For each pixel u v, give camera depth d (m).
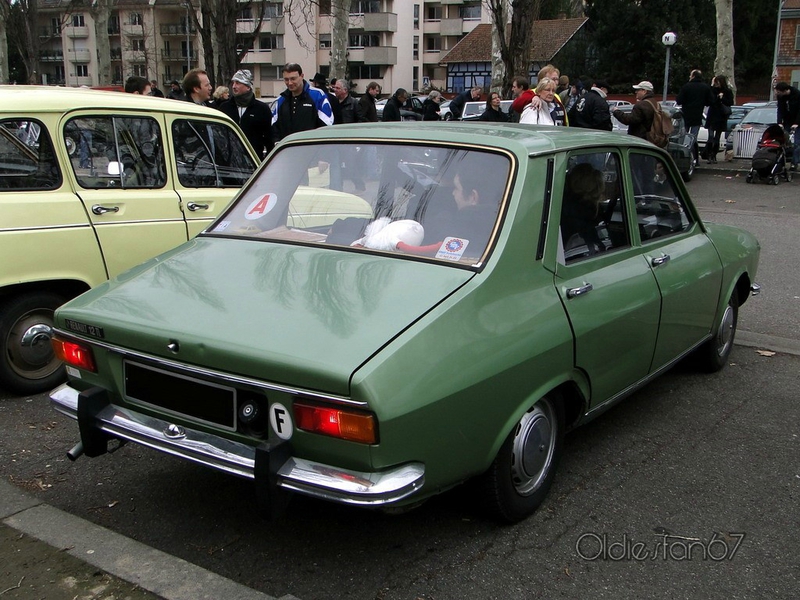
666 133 12.73
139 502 3.64
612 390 3.89
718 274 4.96
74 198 4.90
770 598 3.01
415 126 3.94
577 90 12.24
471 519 3.51
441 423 2.76
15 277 4.63
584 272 3.61
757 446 4.38
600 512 3.61
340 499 2.62
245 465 2.78
